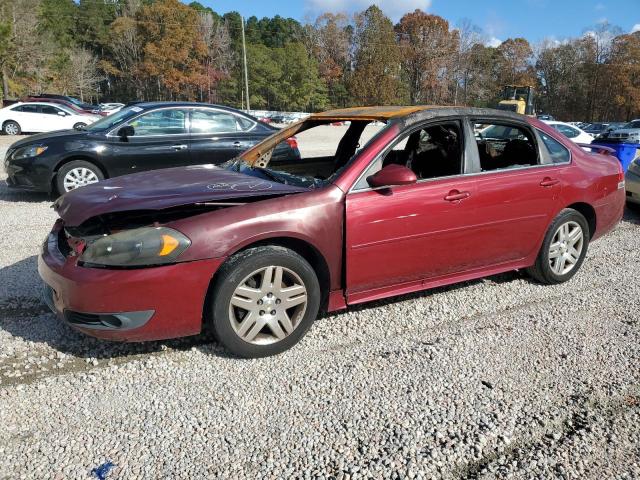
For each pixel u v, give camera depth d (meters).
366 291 3.67
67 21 92.69
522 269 4.93
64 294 3.03
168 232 3.00
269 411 2.82
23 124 22.38
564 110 89.88
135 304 2.96
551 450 2.56
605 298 4.46
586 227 4.72
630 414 2.87
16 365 3.19
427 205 3.69
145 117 7.93
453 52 92.94
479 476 2.38
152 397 2.92
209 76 87.56
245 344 3.25
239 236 3.12
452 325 3.89
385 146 3.63
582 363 3.38
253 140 8.32
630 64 77.06
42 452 2.47
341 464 2.43
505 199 4.06
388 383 3.10
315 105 85.00
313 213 3.33
